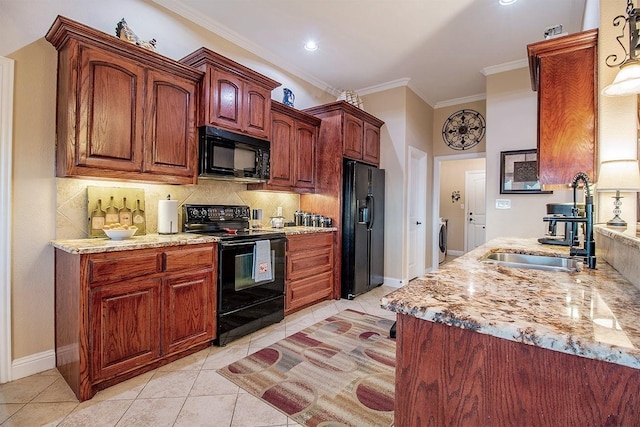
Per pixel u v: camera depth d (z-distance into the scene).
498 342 0.74
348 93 4.23
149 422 1.65
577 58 2.00
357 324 3.03
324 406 1.80
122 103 2.18
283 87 3.93
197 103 2.65
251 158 3.01
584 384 0.66
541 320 0.75
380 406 1.80
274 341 2.64
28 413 1.71
